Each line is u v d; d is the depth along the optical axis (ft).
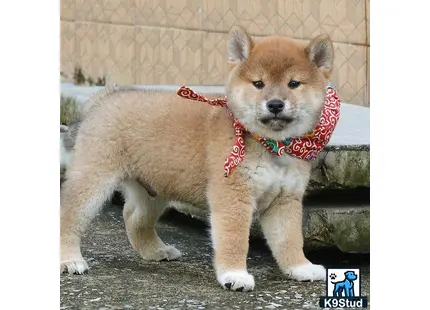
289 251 5.75
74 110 7.62
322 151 6.00
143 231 6.14
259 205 5.73
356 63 7.42
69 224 5.85
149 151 5.82
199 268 5.97
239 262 5.60
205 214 6.47
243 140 5.58
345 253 6.16
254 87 5.53
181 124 5.76
